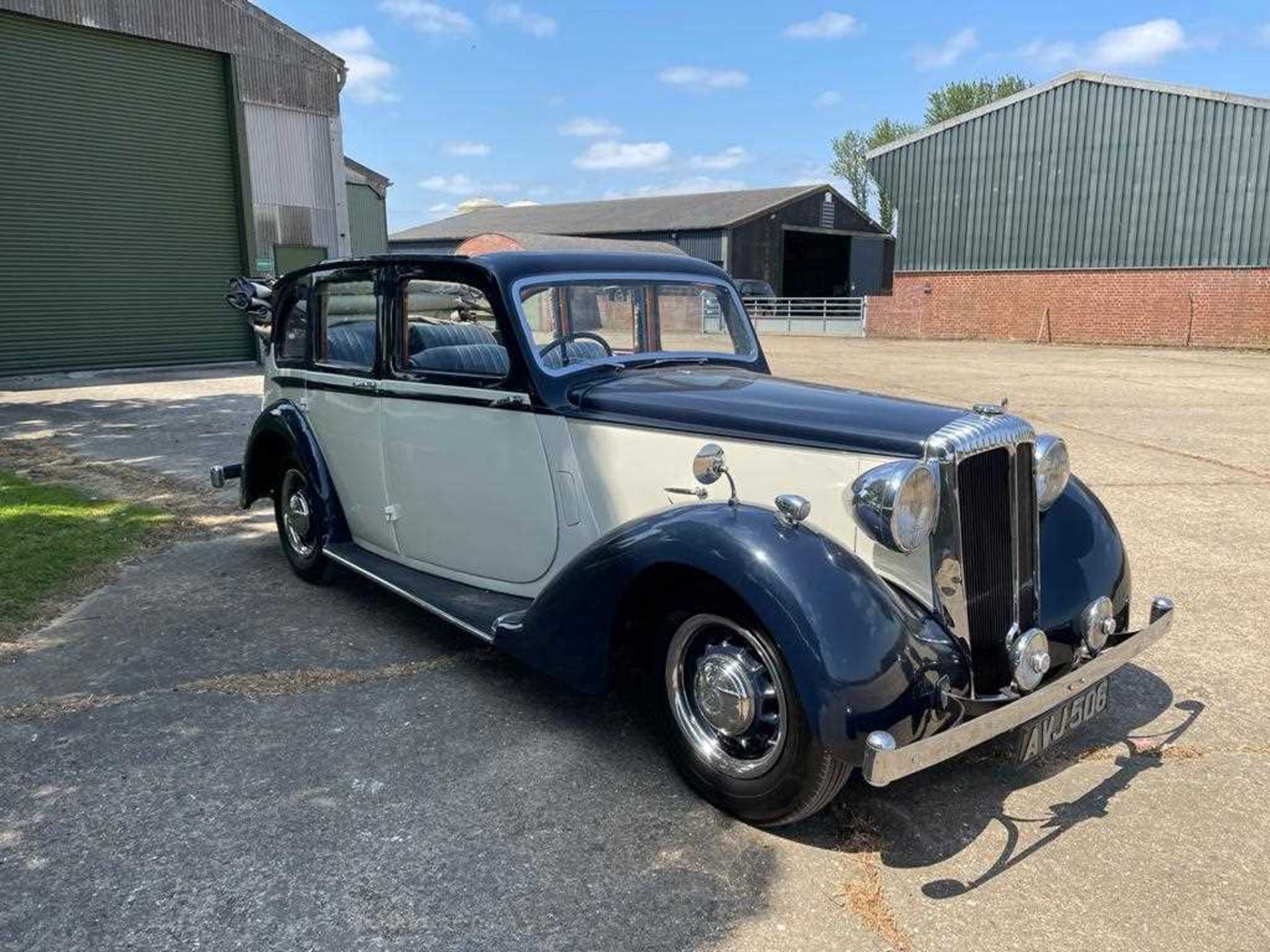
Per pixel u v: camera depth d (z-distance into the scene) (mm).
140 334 15508
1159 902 2475
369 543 4617
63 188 14211
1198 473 7773
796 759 2586
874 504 2637
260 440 5125
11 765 3139
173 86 15398
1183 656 4078
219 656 4047
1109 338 24328
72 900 2461
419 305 4012
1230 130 21781
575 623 3084
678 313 4141
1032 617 3010
